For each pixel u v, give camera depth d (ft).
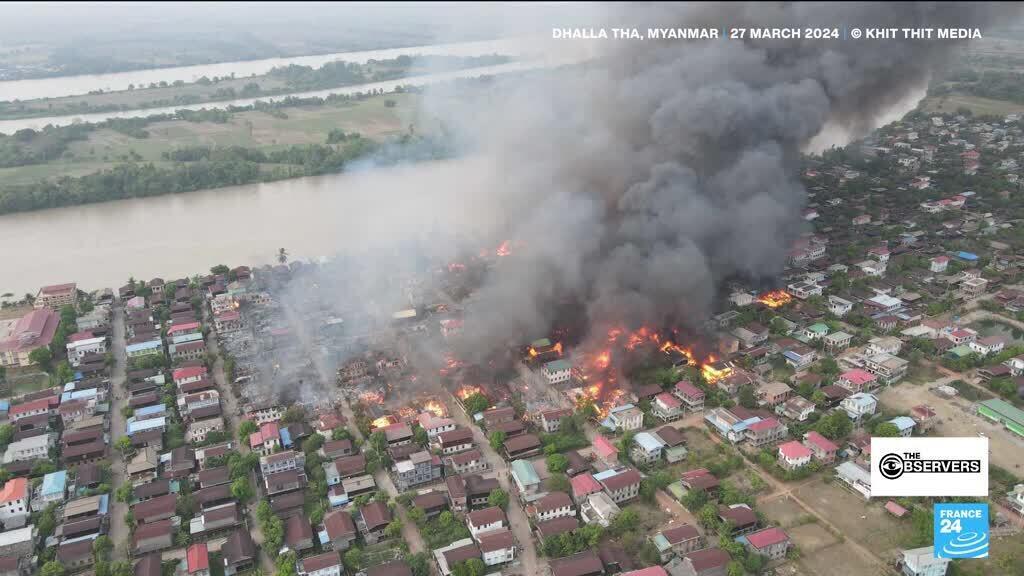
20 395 460.14
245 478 365.81
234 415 437.99
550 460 373.61
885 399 431.84
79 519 347.77
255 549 329.93
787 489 363.15
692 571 305.12
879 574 309.63
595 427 415.85
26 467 385.50
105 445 404.36
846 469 366.43
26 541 329.31
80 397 444.55
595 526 328.08
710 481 354.95
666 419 419.95
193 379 465.88
